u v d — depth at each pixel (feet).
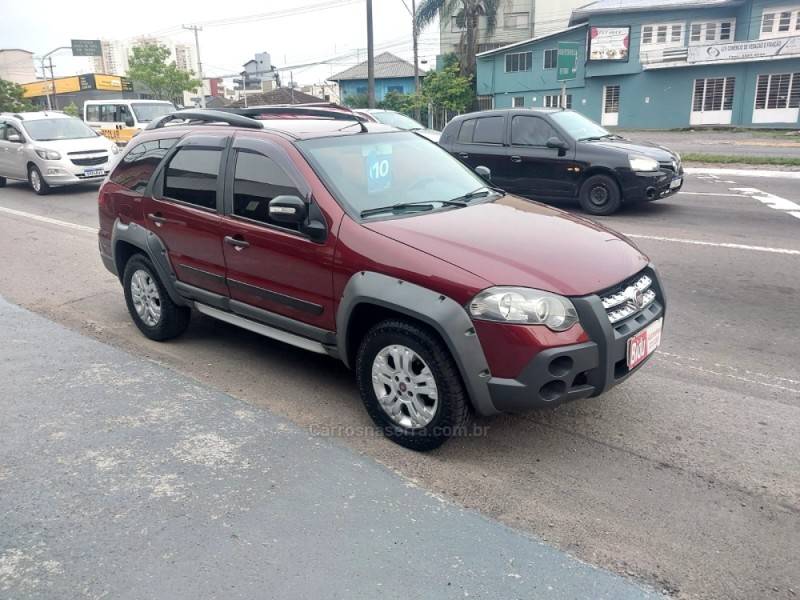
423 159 15.85
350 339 12.92
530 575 9.12
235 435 12.99
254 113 17.47
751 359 16.52
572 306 10.94
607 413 13.75
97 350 17.57
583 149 35.19
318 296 13.16
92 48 206.59
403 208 13.65
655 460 11.98
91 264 27.48
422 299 11.27
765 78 115.75
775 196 39.58
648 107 126.41
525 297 10.78
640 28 124.67
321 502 10.79
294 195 13.55
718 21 122.62
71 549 9.80
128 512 10.62
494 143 38.19
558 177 36.27
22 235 34.17
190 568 9.34
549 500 10.82
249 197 14.48
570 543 9.78
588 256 12.01
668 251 27.40
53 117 52.39
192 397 14.67
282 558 9.51
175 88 163.32
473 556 9.51
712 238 29.50
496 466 11.83
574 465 11.84
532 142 36.94
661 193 34.37
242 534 10.04
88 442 12.80
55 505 10.85
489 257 11.46
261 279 14.28
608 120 130.62
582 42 129.39
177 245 16.25
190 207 15.76
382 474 11.59
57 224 37.22
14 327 19.54
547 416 13.64
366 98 166.61
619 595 8.77
